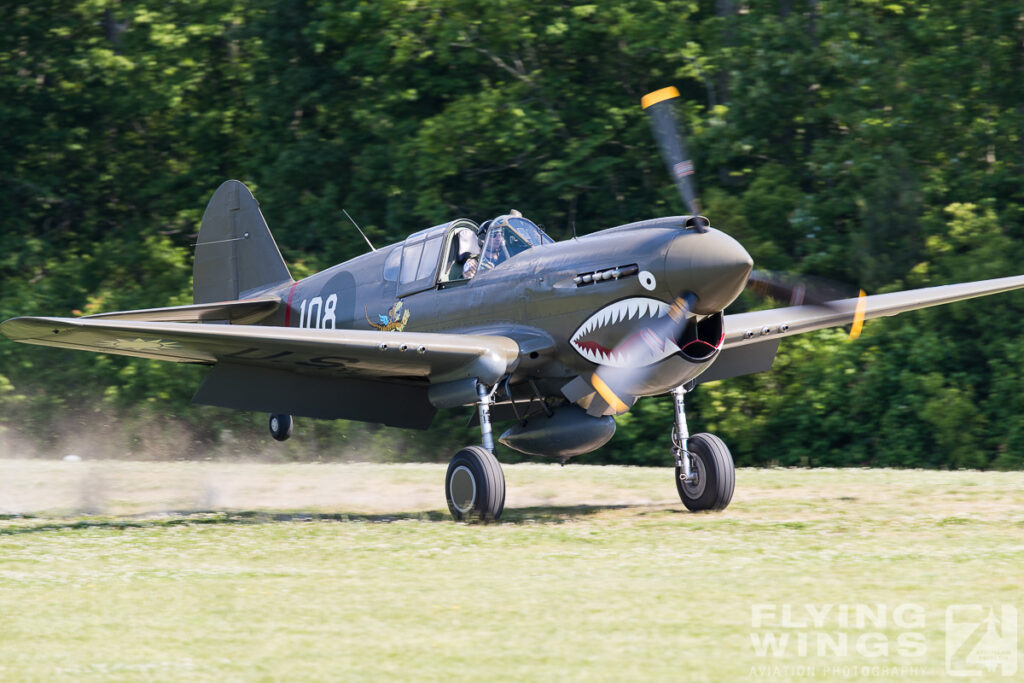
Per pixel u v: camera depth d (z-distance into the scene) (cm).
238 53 9156
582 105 8006
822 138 7394
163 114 9244
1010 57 6638
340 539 2786
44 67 8781
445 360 3080
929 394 6291
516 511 3400
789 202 6912
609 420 3109
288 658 1702
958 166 6844
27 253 8631
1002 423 6212
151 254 8356
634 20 7250
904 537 2636
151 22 8231
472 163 7975
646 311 2864
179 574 2342
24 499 3969
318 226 8231
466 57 7625
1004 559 2314
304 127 8838
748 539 2647
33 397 7638
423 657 1694
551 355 3102
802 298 3011
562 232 8038
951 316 6353
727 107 7100
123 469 4866
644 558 2423
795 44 6956
